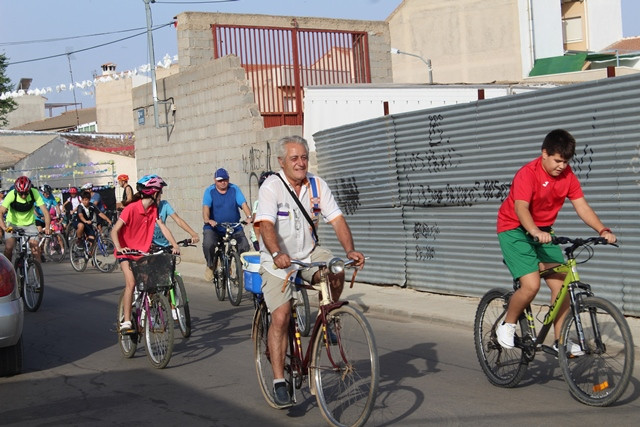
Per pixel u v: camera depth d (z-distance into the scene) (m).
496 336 6.60
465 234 10.76
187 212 18.34
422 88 15.98
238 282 11.72
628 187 8.46
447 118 10.80
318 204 5.87
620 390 5.64
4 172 37.38
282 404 5.87
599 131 8.70
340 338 5.53
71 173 37.78
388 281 12.36
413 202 11.61
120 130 58.53
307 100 15.44
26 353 9.15
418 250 11.66
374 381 5.24
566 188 6.21
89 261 19.91
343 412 5.54
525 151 9.67
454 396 6.42
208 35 17.73
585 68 40.38
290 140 5.80
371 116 15.83
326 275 5.65
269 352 6.02
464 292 10.89
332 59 17.89
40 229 12.80
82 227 18.14
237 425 6.02
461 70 42.62
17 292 7.80
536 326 7.57
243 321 10.56
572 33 45.38
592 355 5.84
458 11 42.53
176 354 8.69
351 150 13.03
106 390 7.29
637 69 39.12
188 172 18.14
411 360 7.75
